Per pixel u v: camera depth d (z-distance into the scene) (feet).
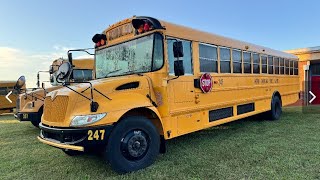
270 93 26.37
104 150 11.93
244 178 11.34
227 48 19.75
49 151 17.44
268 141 17.83
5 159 15.72
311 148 15.71
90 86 11.93
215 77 17.95
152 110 13.17
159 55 13.93
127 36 15.30
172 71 14.56
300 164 12.91
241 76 21.22
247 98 22.02
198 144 17.58
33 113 24.57
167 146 17.25
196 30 16.81
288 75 31.42
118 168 11.94
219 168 12.71
